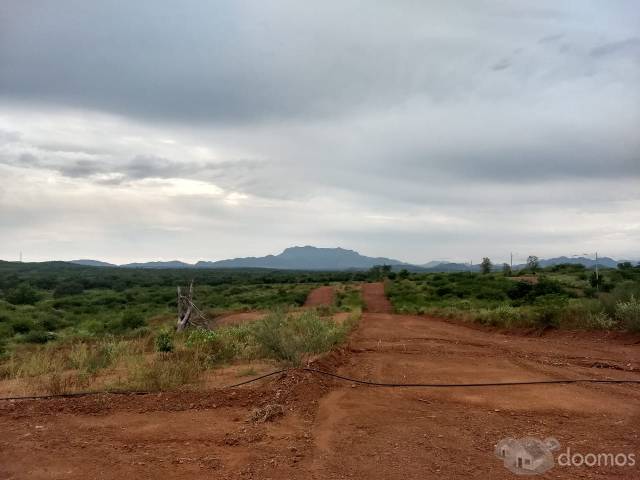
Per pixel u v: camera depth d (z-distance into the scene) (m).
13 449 5.51
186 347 12.32
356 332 18.64
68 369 11.66
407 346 13.93
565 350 12.55
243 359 11.53
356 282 82.81
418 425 6.18
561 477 4.55
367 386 8.48
